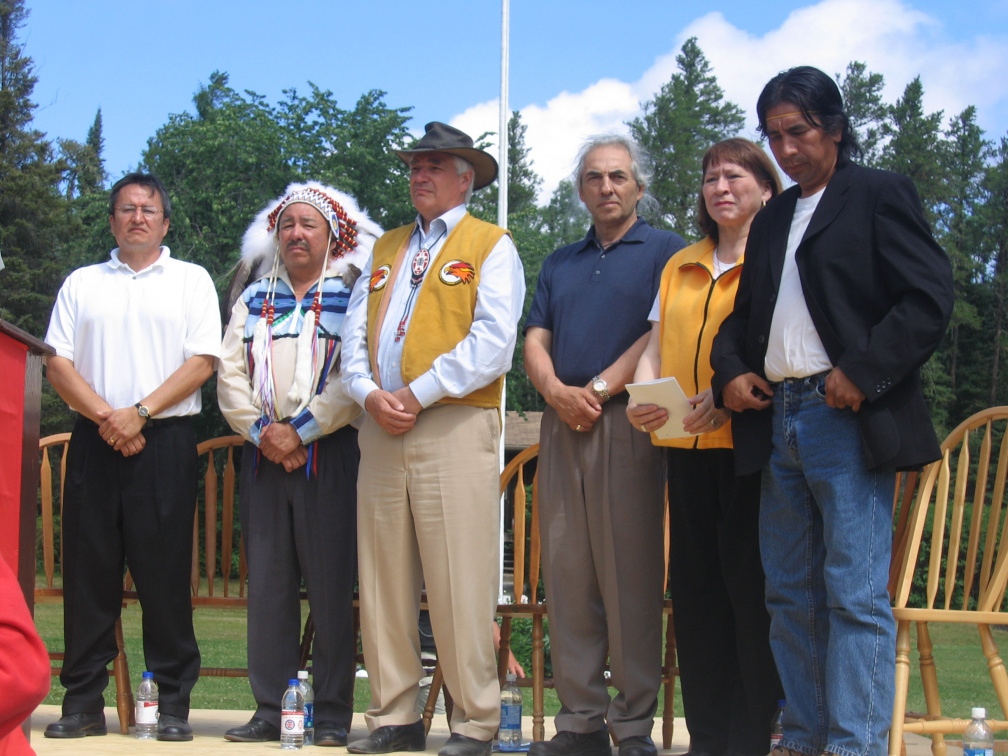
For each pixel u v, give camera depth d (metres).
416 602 3.41
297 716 3.35
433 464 3.30
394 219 23.36
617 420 3.35
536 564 3.79
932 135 40.84
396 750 3.31
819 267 2.72
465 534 3.29
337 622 3.57
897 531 3.44
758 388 2.87
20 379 2.49
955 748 3.64
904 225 2.66
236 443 4.11
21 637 1.33
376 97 23.45
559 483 3.43
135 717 3.66
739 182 3.23
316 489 3.61
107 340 3.75
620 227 3.61
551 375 3.45
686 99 43.78
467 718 3.28
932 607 3.07
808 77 2.79
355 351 3.56
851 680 2.61
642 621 3.31
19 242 30.80
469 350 3.30
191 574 3.92
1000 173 39.91
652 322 3.41
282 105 23.22
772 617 2.89
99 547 3.64
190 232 20.86
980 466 3.20
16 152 33.25
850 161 2.86
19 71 34.78
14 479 2.46
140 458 3.63
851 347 2.60
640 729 3.27
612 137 3.62
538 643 3.70
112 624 3.69
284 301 3.86
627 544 3.31
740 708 3.15
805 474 2.76
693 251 3.37
